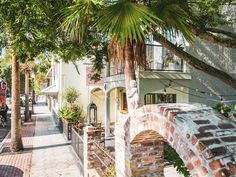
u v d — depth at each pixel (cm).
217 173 223
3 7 570
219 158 226
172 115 303
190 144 261
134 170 429
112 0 418
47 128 1947
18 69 1241
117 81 1293
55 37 656
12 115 1230
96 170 728
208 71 655
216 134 256
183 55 648
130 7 369
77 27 459
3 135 1698
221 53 1323
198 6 652
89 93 2016
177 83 1154
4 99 2230
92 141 762
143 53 494
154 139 429
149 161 437
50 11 580
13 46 720
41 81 3569
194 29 589
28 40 682
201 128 266
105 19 376
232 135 256
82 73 2011
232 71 1351
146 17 359
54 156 1130
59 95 2036
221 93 1302
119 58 497
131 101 475
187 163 266
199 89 1235
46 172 923
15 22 595
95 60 906
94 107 1590
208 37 638
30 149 1262
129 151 430
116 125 491
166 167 825
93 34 718
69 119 1748
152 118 353
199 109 323
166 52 1161
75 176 879
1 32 729
